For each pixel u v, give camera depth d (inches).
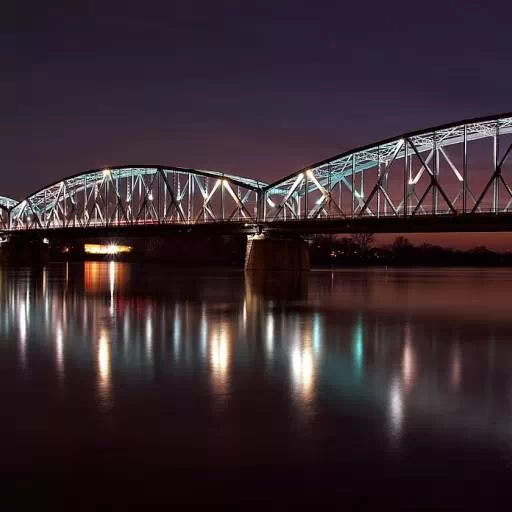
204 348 1162.6
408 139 3767.2
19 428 674.8
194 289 2849.4
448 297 2472.9
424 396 811.4
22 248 6712.6
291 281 3683.6
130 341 1241.4
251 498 515.2
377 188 3892.7
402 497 516.4
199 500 512.1
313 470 565.3
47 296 2406.5
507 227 3435.0
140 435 652.1
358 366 1005.2
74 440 637.3
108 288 2903.5
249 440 637.3
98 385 863.7
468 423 695.7
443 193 3563.0
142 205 5378.9
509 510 496.7
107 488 531.5
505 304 2138.3
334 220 4055.1
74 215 6117.1
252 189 4722.0
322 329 1441.9
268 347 1177.4
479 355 1109.7
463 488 531.8
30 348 1155.9
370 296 2488.9
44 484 538.9
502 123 3410.4
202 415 721.0
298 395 813.2
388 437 647.8
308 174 4377.5
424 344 1229.1
